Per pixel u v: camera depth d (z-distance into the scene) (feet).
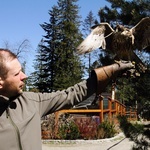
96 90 9.06
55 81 149.79
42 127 60.39
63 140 56.95
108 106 74.74
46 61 160.66
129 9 31.48
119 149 50.57
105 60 25.44
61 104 8.93
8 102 7.96
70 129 59.16
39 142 8.28
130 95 30.91
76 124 60.75
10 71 7.86
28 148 7.97
